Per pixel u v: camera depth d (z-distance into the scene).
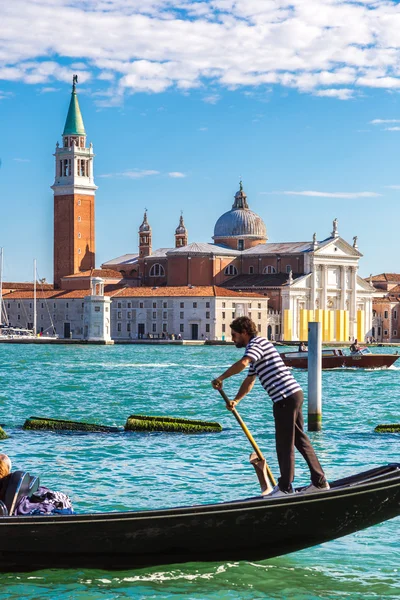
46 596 18.88
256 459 21.17
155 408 57.47
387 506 20.02
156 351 176.62
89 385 78.75
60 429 42.16
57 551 19.72
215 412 54.78
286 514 19.72
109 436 40.03
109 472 31.19
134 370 106.50
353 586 19.56
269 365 19.80
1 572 20.02
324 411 55.62
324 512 19.80
